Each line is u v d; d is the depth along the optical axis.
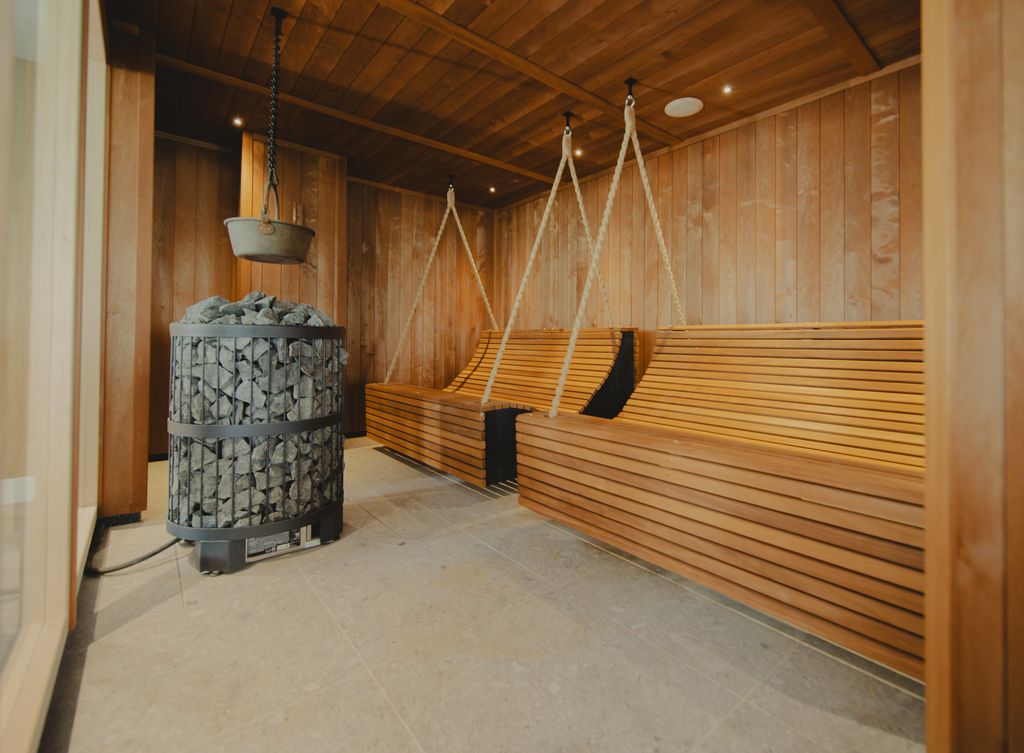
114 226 2.67
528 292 5.97
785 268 3.67
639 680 1.42
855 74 3.25
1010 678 0.71
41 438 1.58
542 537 2.47
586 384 4.16
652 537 1.90
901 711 1.31
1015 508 0.70
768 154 3.76
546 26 2.79
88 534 2.22
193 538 2.08
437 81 3.38
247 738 1.22
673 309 4.40
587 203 5.24
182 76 3.31
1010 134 0.69
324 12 2.71
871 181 3.25
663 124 3.99
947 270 0.76
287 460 2.23
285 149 4.35
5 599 1.33
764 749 1.18
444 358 6.07
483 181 5.39
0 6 1.15
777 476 1.51
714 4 2.60
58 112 1.62
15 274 1.38
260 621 1.72
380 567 2.13
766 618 1.74
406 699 1.35
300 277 4.41
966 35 0.73
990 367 0.72
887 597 1.29
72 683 1.40
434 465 3.62
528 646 1.58
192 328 2.13
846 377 2.65
